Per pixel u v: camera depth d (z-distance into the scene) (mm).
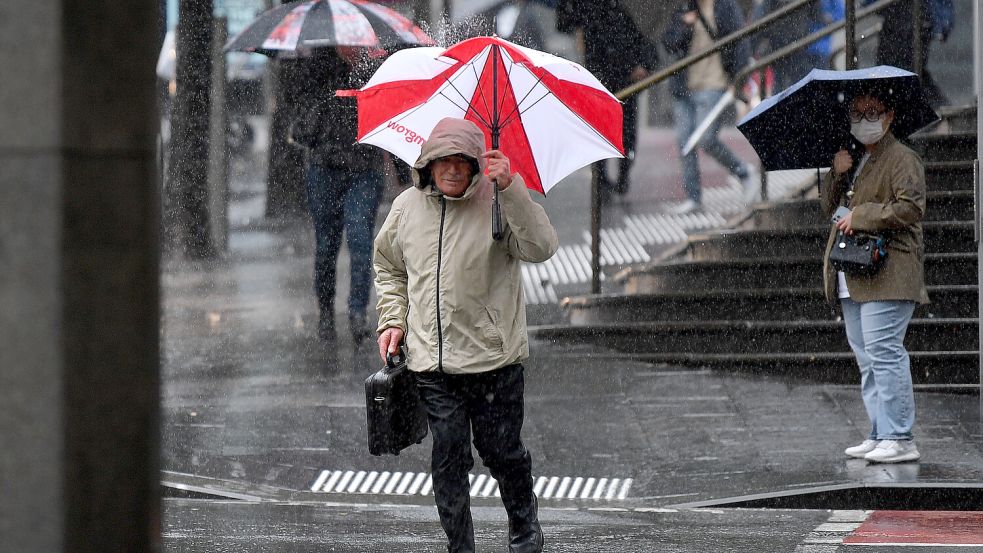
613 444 27656
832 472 24797
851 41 35250
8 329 8633
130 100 8633
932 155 37906
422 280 17328
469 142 16781
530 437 28297
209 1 41344
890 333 25172
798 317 34625
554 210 39000
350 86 35156
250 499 24422
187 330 35969
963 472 24328
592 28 40219
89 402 8664
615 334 34969
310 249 40000
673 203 38875
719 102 39188
